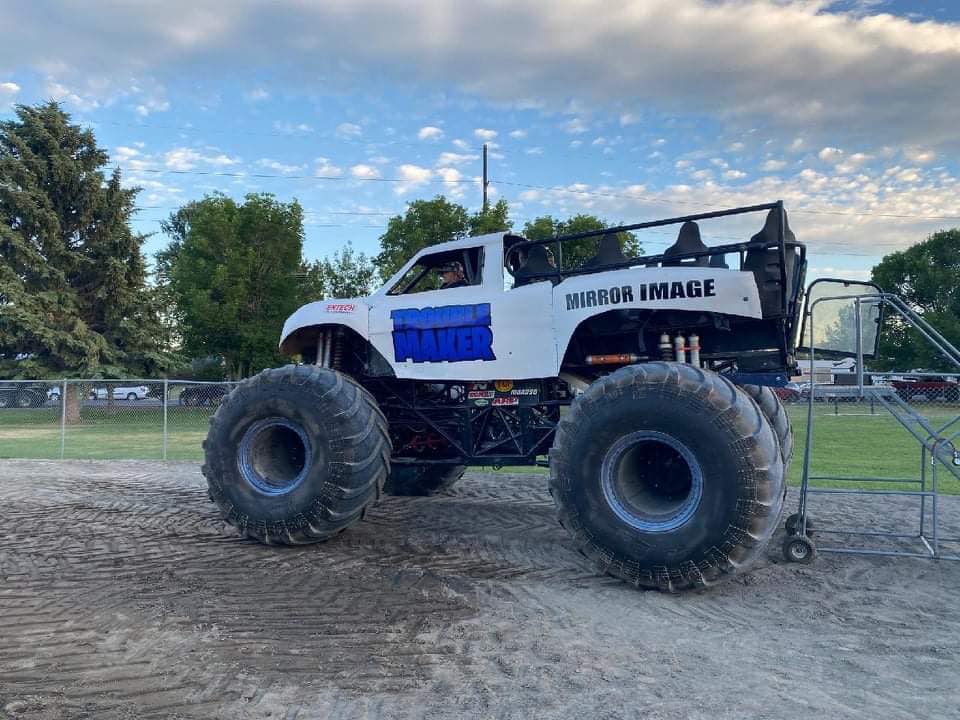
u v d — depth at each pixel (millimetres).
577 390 5766
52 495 8461
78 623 4051
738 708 2951
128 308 30984
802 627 3945
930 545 5652
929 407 13992
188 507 7582
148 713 2979
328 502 5496
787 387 5422
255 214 29953
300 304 30422
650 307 5059
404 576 4961
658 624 3992
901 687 3164
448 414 6320
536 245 5965
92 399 27422
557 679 3260
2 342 27969
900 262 33156
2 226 28031
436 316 5855
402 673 3350
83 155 31484
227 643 3738
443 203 26094
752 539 4230
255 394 5832
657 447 4910
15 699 3113
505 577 4938
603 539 4605
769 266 5027
